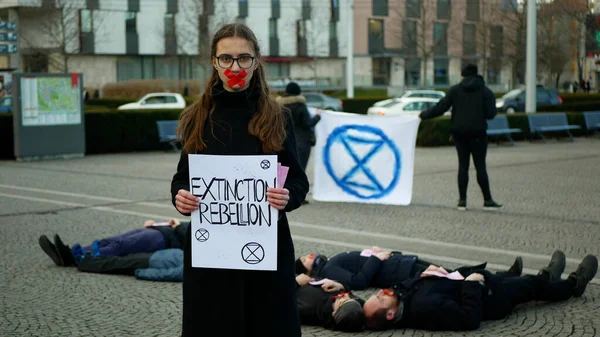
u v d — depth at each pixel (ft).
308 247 27.89
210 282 11.23
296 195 11.28
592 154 65.87
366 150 38.63
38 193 43.34
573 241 28.78
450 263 25.09
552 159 61.31
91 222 33.60
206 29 178.81
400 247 27.78
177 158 66.44
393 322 17.47
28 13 165.99
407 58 203.51
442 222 33.17
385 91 208.74
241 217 10.97
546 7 104.88
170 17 185.47
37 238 29.91
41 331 17.92
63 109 66.28
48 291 21.66
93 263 23.84
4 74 134.82
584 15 82.79
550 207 37.01
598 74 137.49
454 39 200.75
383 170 38.45
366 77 215.92
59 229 31.94
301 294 18.24
